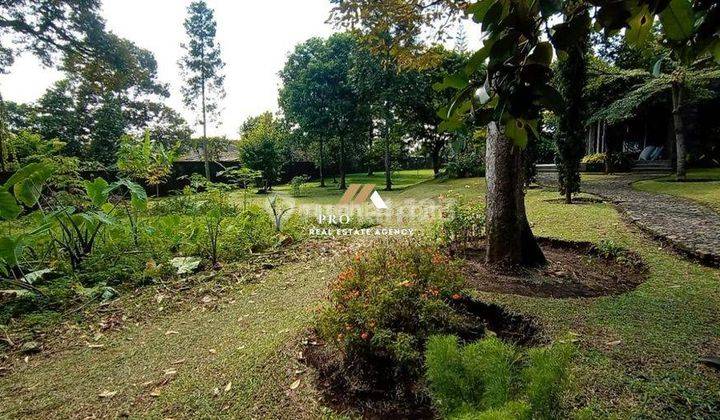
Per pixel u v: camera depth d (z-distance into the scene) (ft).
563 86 24.00
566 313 9.04
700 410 5.50
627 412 5.50
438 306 8.03
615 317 8.70
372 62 49.47
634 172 47.50
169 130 76.69
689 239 13.93
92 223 16.42
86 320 11.43
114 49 50.08
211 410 6.71
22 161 22.27
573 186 24.97
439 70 40.93
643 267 12.39
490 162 13.06
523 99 2.64
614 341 7.59
